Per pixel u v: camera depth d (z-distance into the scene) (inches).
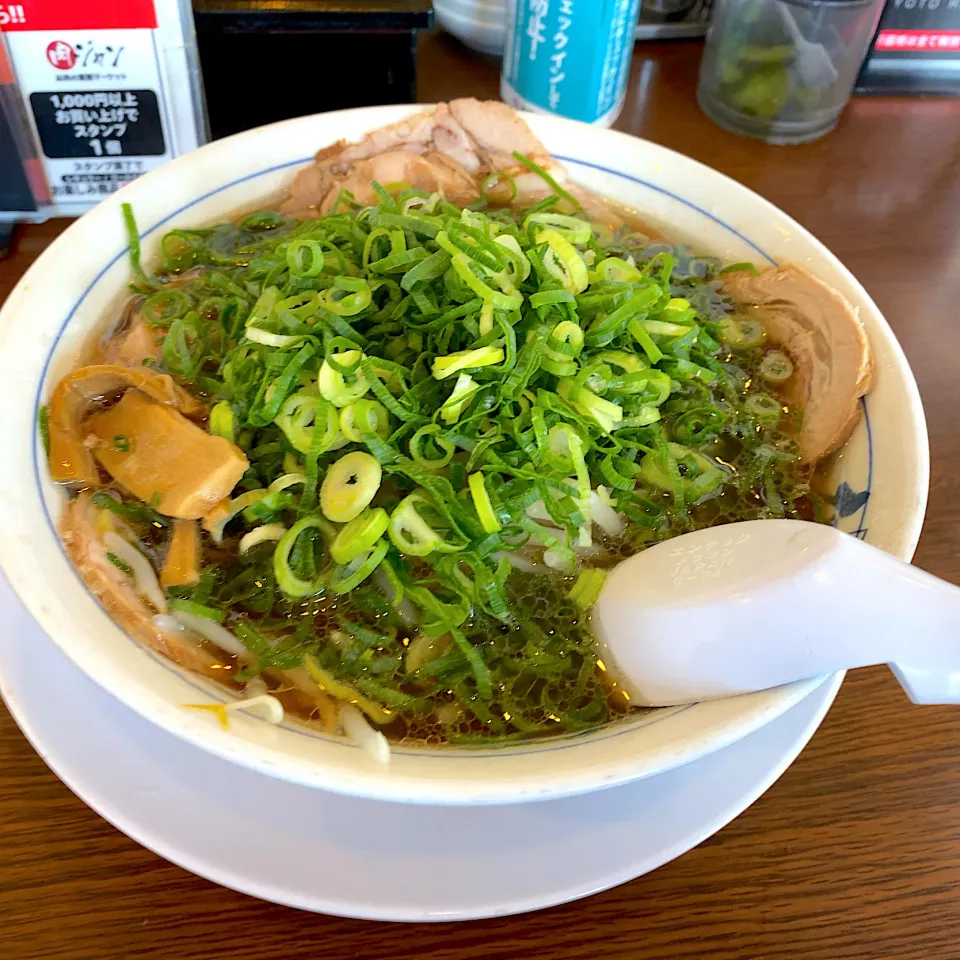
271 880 8.1
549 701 9.3
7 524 8.8
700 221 13.3
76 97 13.1
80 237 11.3
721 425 11.2
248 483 10.2
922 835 9.5
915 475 9.5
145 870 8.8
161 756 8.8
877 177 16.9
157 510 9.8
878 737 10.1
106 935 8.4
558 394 10.4
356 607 9.7
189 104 13.7
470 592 9.4
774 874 9.2
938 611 7.2
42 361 10.3
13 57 12.6
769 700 7.9
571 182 13.8
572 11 14.9
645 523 10.4
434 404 10.2
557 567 10.1
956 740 10.2
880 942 8.8
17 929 8.4
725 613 8.0
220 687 8.9
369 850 8.4
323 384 9.8
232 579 9.8
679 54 19.3
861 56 16.9
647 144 13.5
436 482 9.6
